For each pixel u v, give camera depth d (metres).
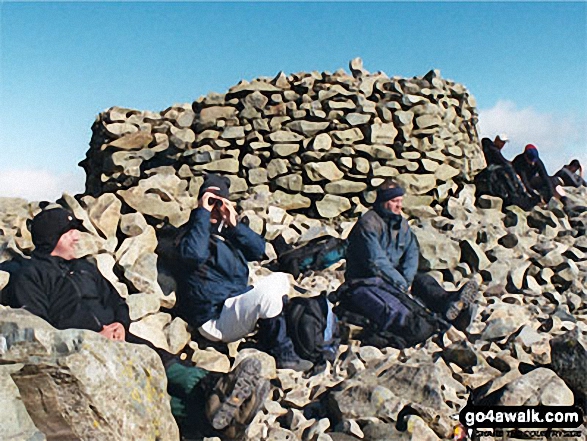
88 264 4.93
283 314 5.32
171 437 3.94
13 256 5.82
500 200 9.75
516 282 7.47
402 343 5.70
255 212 8.48
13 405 3.41
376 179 9.30
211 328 5.43
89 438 3.52
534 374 4.73
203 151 9.31
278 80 9.62
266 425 4.47
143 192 7.44
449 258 7.66
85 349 3.60
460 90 10.74
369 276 6.08
